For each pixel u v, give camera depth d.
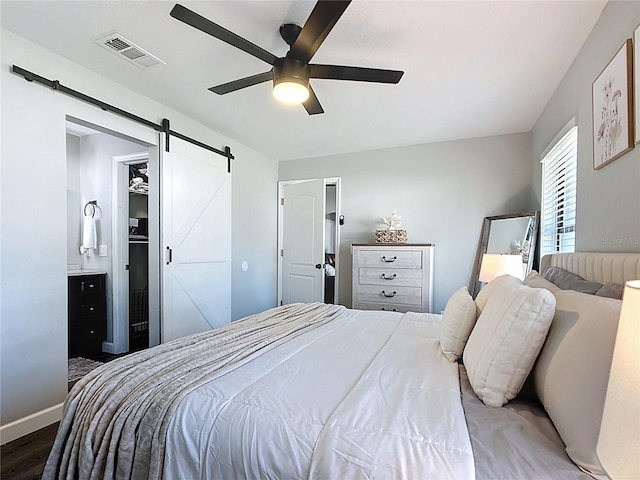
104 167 3.76
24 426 2.03
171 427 1.03
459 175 3.89
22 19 1.85
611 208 1.60
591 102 1.88
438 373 1.28
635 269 1.23
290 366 1.35
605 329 0.81
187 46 2.10
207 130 3.53
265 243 4.64
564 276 1.71
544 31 1.89
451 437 0.85
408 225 4.11
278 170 4.91
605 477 0.70
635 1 1.38
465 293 1.65
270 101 2.89
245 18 1.82
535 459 0.78
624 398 0.54
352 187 4.42
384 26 1.86
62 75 2.22
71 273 3.54
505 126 3.46
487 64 2.25
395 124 3.41
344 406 1.01
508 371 1.05
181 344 1.60
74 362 3.36
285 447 0.90
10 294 1.98
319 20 1.46
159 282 2.98
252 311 4.35
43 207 2.12
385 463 0.80
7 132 1.96
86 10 1.78
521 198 3.63
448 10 1.73
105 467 1.06
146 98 2.83
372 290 3.82
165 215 2.98
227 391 1.12
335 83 2.54
